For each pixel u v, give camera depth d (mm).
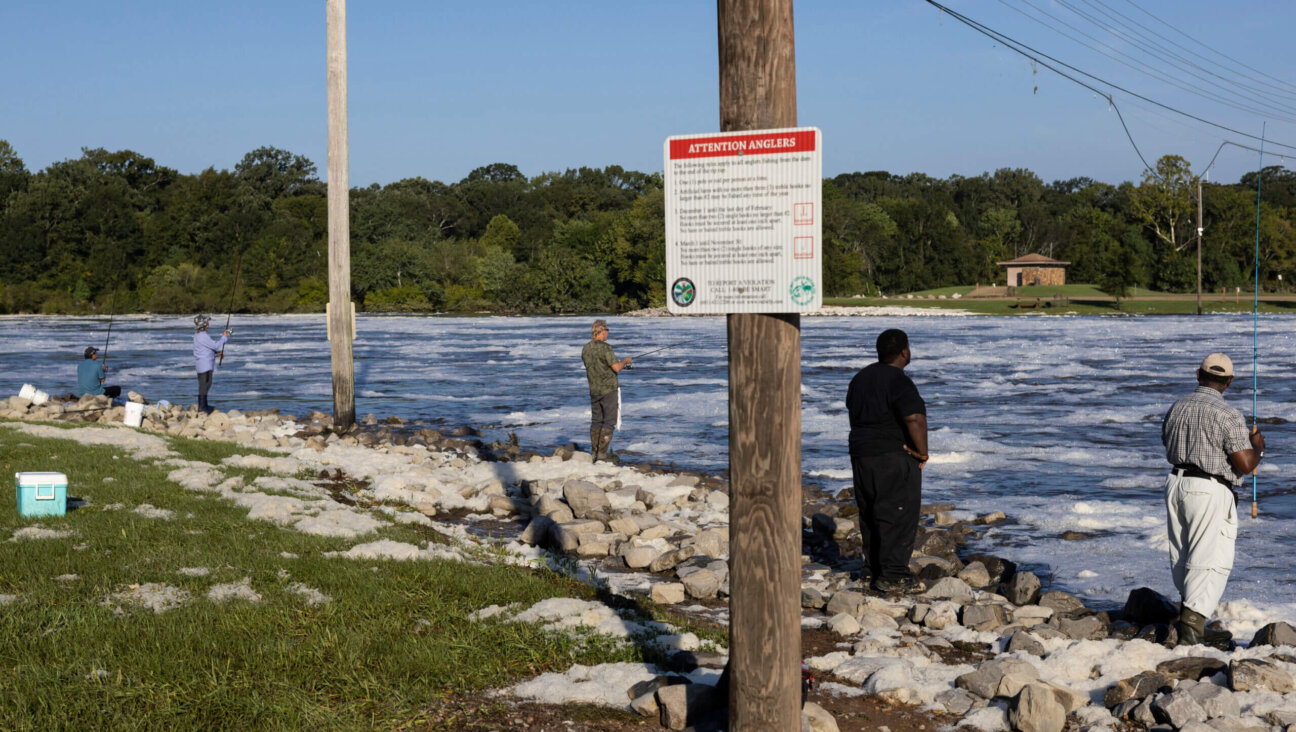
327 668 5457
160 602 6574
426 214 175625
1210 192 116688
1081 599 8406
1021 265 122375
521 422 21781
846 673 5992
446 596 6945
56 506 9227
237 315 116688
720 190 4066
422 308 120125
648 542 10008
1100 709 5398
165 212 146000
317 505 10344
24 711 4695
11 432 15102
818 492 13070
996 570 9039
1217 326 62625
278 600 6641
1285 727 5078
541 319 93375
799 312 4027
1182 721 5082
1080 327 63281
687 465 15961
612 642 6078
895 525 8297
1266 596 8344
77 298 124625
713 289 4098
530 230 157500
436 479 13086
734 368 4133
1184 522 6824
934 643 6797
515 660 5766
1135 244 120250
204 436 17766
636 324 78062
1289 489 13086
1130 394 25453
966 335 54406
